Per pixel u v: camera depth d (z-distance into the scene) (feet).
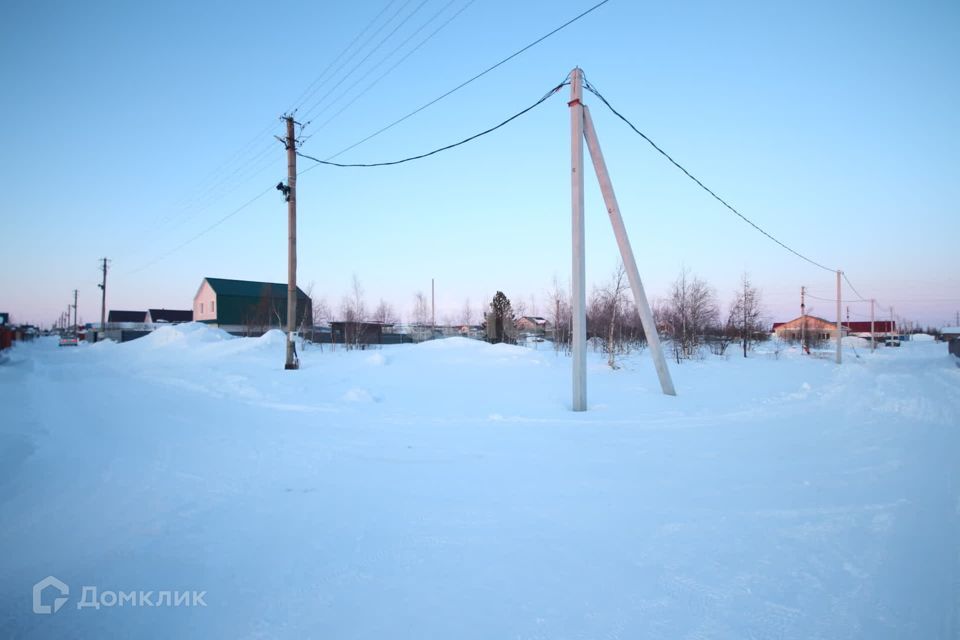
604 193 41.60
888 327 276.62
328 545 13.55
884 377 46.78
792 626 9.69
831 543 13.42
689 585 11.30
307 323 154.30
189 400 40.60
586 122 41.16
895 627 9.59
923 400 34.24
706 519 15.23
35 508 16.26
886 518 15.07
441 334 182.29
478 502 16.87
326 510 16.20
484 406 37.11
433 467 21.22
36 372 64.75
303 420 32.19
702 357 104.47
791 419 32.22
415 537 14.03
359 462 22.07
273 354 83.66
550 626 9.70
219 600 10.79
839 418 32.22
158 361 83.76
